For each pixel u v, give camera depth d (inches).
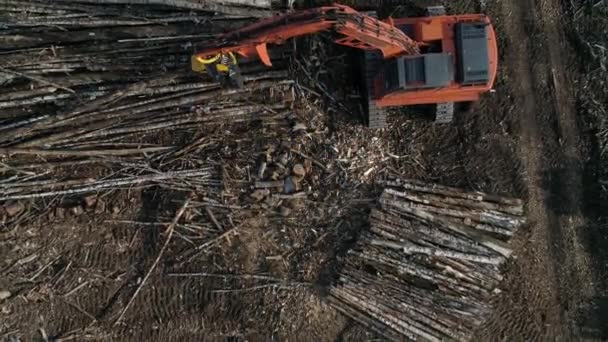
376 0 663.1
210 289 639.8
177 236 639.1
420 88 580.1
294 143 647.1
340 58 657.6
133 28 620.7
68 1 608.4
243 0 630.5
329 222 652.7
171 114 641.0
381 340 654.5
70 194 637.9
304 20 512.1
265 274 641.0
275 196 640.4
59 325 631.2
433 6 663.8
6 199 625.3
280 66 650.2
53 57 612.4
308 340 643.5
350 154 654.5
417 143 671.1
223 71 583.2
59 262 635.5
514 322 673.0
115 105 628.7
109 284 637.9
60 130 628.1
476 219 661.9
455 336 650.8
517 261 674.2
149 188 645.3
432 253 650.8
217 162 641.0
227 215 640.4
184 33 628.7
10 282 625.3
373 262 649.6
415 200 657.0
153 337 633.0
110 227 641.6
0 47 607.5
